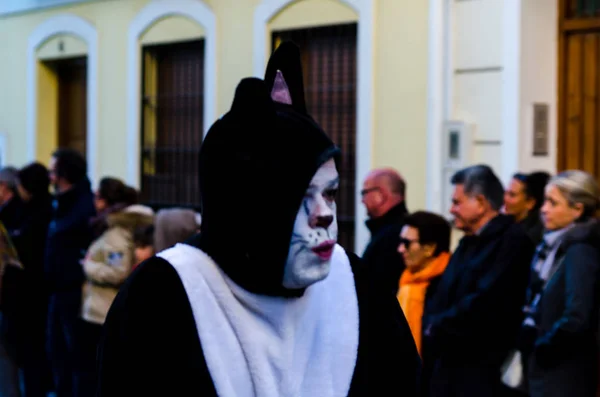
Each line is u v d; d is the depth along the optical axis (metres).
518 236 5.90
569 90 8.48
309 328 2.97
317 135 2.89
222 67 10.98
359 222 9.54
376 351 3.08
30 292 8.98
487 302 5.72
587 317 5.52
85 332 7.86
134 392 2.79
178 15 11.61
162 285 2.85
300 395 2.89
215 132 2.90
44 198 9.31
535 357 5.68
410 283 6.29
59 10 13.43
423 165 8.89
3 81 14.52
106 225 7.95
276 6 10.34
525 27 8.22
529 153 8.30
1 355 8.69
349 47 9.85
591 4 8.31
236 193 2.82
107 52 12.62
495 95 8.40
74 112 13.84
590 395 5.59
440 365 5.85
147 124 12.27
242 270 2.85
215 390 2.78
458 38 8.65
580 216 5.80
